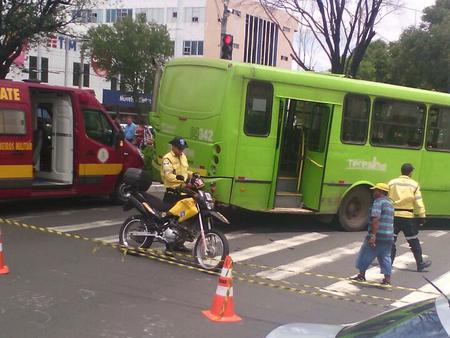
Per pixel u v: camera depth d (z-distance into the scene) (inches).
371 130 461.7
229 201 403.5
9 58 824.3
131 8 2972.4
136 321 218.7
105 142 483.8
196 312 234.2
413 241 346.9
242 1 1039.6
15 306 227.1
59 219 430.9
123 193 501.4
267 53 2938.0
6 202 495.2
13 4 749.3
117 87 2623.0
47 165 479.8
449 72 1371.8
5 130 410.3
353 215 465.4
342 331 115.4
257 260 344.8
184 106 434.3
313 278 310.8
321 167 443.2
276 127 414.9
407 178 352.2
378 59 1956.2
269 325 224.8
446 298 111.4
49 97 475.2
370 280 315.6
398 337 100.8
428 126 493.0
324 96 434.3
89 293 250.7
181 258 326.0
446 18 1395.2
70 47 2508.6
